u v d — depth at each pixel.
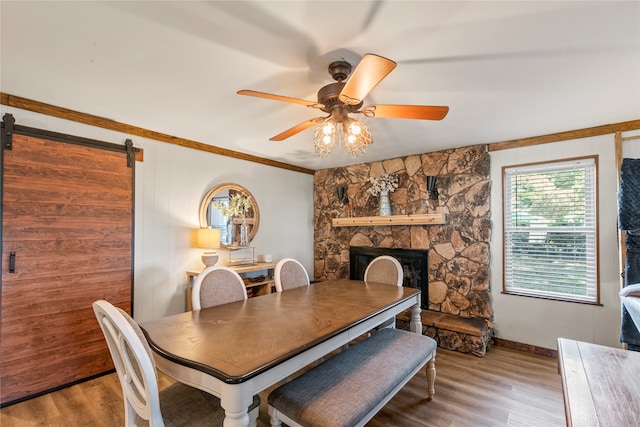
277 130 3.17
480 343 3.22
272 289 4.19
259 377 1.33
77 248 2.70
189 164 3.57
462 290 3.74
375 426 2.10
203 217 3.64
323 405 1.52
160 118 2.83
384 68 1.34
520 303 3.43
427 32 1.57
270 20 1.48
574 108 2.56
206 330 1.77
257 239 4.34
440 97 2.34
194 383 1.39
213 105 2.52
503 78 2.05
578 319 3.11
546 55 1.78
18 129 2.40
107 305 1.35
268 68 1.93
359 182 4.77
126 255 3.01
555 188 3.29
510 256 3.55
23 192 2.43
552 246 3.31
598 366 1.58
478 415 2.22
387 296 2.60
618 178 2.85
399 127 3.04
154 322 1.92
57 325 2.58
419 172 4.13
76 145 2.70
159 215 3.29
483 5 1.37
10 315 2.36
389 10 1.40
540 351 3.29
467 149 3.75
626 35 1.59
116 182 2.95
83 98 2.38
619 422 1.13
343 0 1.34
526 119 2.83
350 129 2.03
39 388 2.47
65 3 1.36
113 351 1.48
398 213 4.32
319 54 1.77
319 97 1.89
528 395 2.47
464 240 3.75
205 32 1.58
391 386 1.77
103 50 1.74
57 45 1.69
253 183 4.30
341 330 1.79
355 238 4.77
